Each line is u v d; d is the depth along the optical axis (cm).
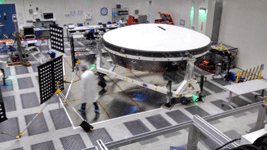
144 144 262
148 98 884
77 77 1027
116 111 796
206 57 1127
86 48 1402
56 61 719
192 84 791
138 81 842
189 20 1356
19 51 1141
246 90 796
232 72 1022
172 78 1021
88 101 752
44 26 1533
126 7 1798
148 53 732
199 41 835
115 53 802
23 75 1044
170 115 773
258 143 113
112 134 679
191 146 268
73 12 1662
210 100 867
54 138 659
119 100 865
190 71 766
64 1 1612
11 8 1502
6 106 805
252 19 1030
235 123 422
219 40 1219
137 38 848
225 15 1155
